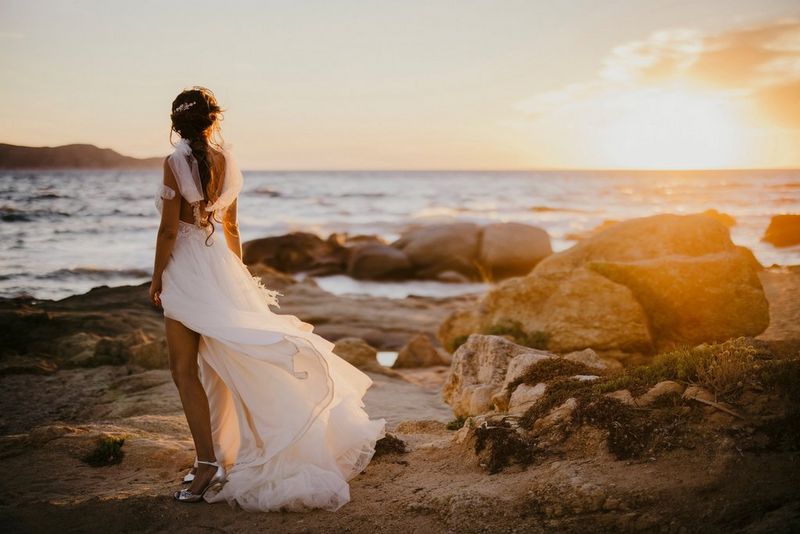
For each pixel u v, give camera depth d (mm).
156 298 3748
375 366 11234
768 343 6262
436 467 3930
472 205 70375
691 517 2828
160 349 10867
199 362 3992
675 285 10203
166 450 4559
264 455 3582
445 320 12914
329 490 3447
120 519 3398
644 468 3250
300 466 3557
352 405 4012
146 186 74312
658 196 77875
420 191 93250
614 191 89375
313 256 32688
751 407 3434
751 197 72312
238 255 4148
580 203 71188
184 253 3732
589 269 10695
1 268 25578
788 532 2559
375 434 3943
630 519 2893
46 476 4230
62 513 3453
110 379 9945
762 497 2848
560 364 5180
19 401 8844
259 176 165750
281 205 67875
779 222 32156
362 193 87500
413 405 8359
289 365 3502
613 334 9750
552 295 10555
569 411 3805
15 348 12234
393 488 3666
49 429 4945
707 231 11477
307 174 194875
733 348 4105
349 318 18391
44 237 34375
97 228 37906
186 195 3648
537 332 10094
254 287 4047
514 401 4984
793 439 3193
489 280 31000
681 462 3236
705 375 3725
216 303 3713
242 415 3686
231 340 3588
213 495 3590
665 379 3908
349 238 39969
